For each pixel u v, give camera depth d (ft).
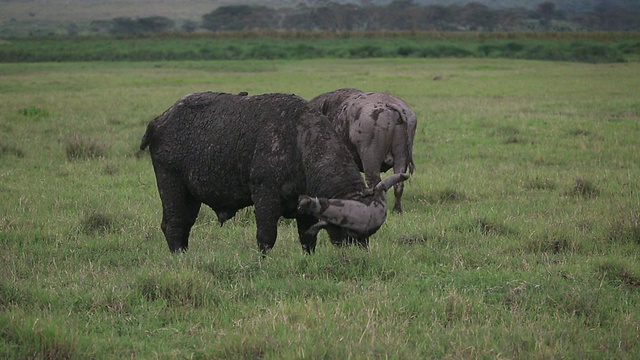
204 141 63.87
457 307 51.31
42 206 84.33
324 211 53.26
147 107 187.83
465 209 84.89
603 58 465.47
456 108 183.93
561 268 61.62
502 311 51.47
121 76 323.37
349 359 41.70
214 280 56.59
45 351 42.73
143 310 51.11
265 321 47.52
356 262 59.11
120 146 125.29
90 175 103.45
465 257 64.95
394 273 59.47
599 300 53.72
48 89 252.42
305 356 42.06
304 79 287.07
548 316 50.57
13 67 408.87
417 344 45.21
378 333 46.26
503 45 546.67
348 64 420.77
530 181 98.63
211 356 43.65
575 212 81.66
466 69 364.99
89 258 65.36
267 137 60.39
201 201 66.95
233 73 339.57
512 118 162.61
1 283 53.26
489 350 44.32
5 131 141.49
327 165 57.36
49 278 58.23
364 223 53.57
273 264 60.34
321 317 48.29
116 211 81.82
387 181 55.01
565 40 605.31
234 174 62.54
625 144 128.16
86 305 51.90
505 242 70.64
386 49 534.37
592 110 177.37
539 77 299.38
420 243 70.85
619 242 70.13
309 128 59.57
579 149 123.03
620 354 44.14
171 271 55.62
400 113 81.61
